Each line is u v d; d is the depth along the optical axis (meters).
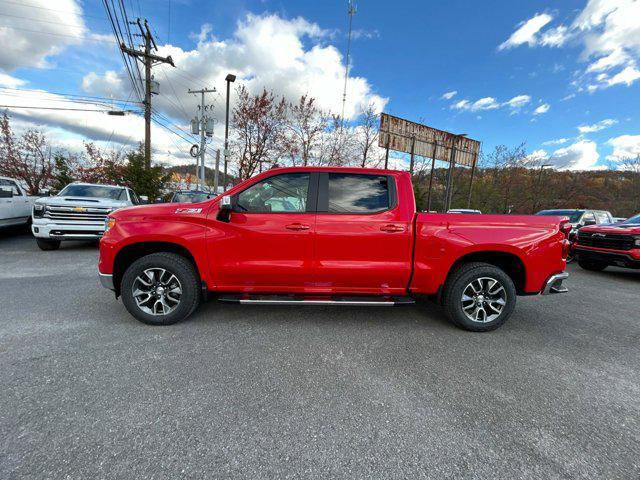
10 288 4.79
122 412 2.07
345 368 2.72
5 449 1.74
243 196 3.55
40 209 7.35
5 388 2.29
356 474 1.65
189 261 3.55
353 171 3.63
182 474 1.62
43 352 2.84
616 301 5.14
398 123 23.88
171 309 3.50
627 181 29.78
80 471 1.62
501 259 3.80
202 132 21.88
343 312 4.10
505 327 3.79
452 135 28.11
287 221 3.45
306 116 17.69
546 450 1.85
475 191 33.44
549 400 2.34
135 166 17.12
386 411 2.16
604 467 1.73
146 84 17.86
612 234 7.09
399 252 3.51
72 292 4.62
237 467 1.67
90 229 7.43
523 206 32.81
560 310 4.55
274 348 3.05
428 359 2.92
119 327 3.44
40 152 20.36
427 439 1.91
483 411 2.19
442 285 3.57
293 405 2.20
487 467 1.71
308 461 1.72
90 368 2.59
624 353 3.15
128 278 3.42
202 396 2.27
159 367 2.64
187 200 13.02
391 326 3.69
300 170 3.61
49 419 1.98
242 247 3.45
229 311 4.02
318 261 3.48
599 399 2.37
